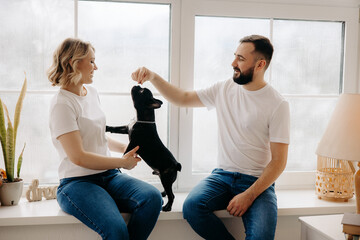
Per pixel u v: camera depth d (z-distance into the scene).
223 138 2.00
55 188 2.04
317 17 2.24
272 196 1.84
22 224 1.75
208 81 2.21
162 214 1.87
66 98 1.76
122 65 2.13
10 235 1.81
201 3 2.14
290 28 2.25
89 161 1.72
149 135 1.85
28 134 2.09
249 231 1.70
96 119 1.85
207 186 1.90
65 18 2.07
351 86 2.32
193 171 2.26
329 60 2.31
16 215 1.77
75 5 2.05
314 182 2.34
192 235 1.97
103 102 2.13
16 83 2.06
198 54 2.19
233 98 1.98
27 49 2.05
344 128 1.55
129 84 2.15
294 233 2.04
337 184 2.07
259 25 2.22
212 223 1.81
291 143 2.32
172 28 2.13
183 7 2.13
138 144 1.85
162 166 1.88
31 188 1.98
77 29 2.07
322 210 1.99
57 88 2.10
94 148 1.84
